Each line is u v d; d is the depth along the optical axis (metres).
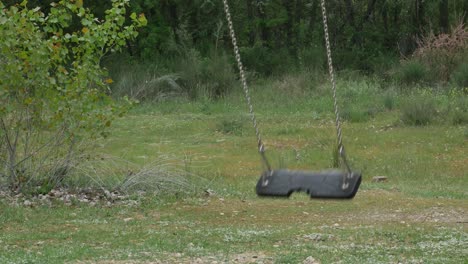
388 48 48.34
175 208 15.99
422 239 12.90
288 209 16.00
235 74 40.78
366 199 17.12
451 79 36.78
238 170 21.53
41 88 16.78
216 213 15.52
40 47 16.67
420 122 28.47
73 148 17.41
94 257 11.52
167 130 28.86
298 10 50.75
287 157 23.47
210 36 47.41
